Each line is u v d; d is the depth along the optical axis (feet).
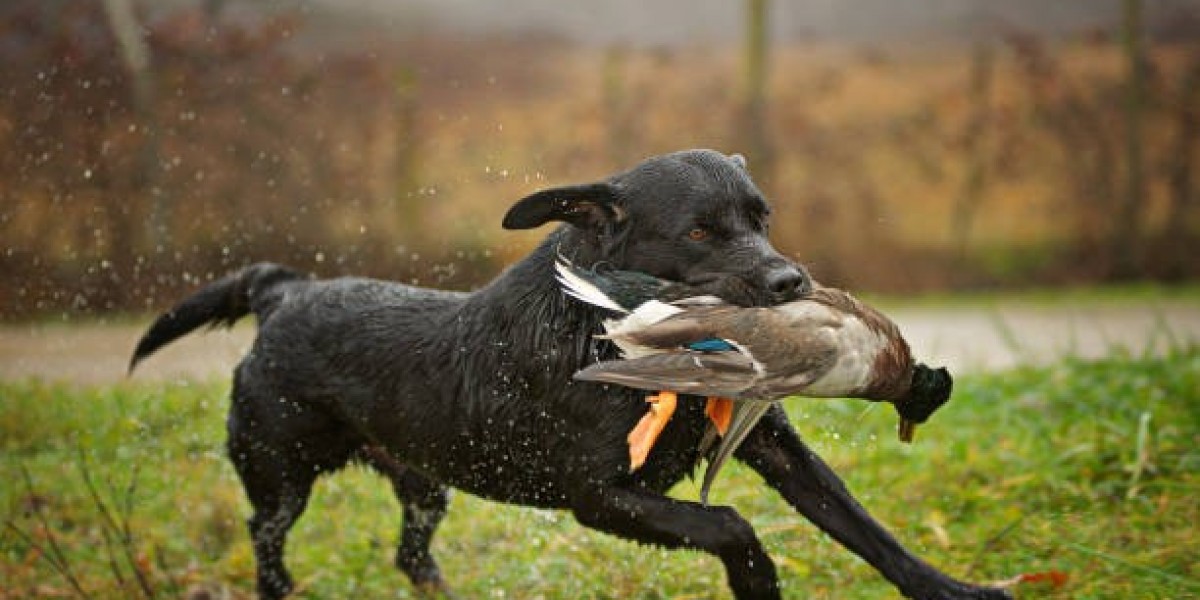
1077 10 112.27
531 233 76.38
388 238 80.02
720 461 27.91
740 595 29.58
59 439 52.03
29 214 77.97
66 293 77.56
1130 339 71.00
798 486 31.30
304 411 36.45
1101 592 34.06
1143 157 97.35
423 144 88.38
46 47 80.89
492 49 103.40
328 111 86.89
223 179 82.89
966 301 90.33
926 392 27.27
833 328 25.58
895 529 39.78
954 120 99.96
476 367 32.68
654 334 25.80
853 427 45.75
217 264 79.51
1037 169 98.89
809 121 100.78
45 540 43.04
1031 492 41.70
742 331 25.50
